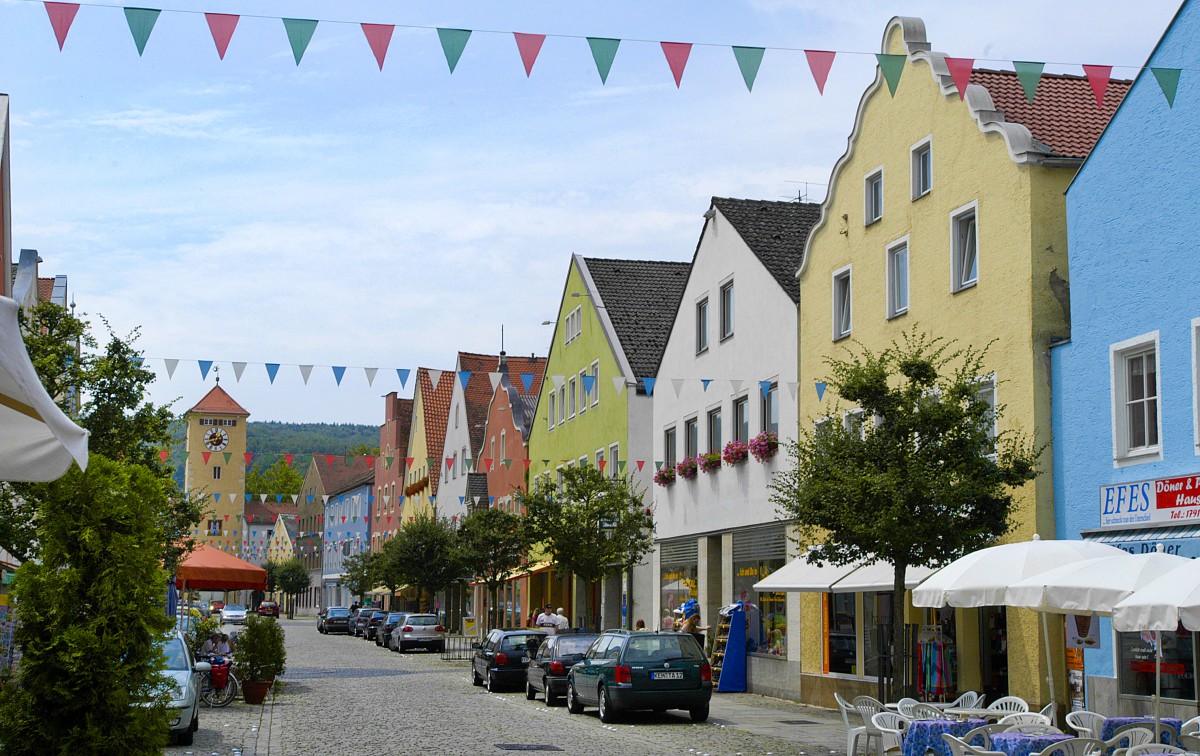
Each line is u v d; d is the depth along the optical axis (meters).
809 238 27.50
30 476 7.38
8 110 21.89
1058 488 19.06
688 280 35.31
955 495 17.00
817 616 26.14
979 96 21.25
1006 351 20.09
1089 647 17.67
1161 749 11.41
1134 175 17.80
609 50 9.95
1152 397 17.42
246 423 90.25
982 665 20.89
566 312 49.31
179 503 25.58
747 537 30.14
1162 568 12.24
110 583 10.33
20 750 10.16
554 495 37.41
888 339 23.94
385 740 19.28
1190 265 16.61
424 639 53.44
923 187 23.17
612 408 42.09
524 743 18.95
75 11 9.15
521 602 55.47
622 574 40.06
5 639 16.19
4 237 22.16
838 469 17.69
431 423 85.94
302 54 9.51
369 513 107.62
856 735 15.55
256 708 25.42
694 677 22.53
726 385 32.03
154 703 10.73
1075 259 19.00
